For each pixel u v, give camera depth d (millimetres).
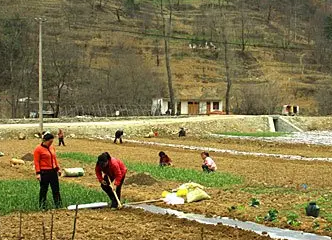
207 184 25281
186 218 17469
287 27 160125
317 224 16484
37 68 95688
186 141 55656
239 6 165375
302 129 82312
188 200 20328
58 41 106812
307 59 140375
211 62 130250
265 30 154000
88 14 138250
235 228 16109
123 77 100062
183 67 125812
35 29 105562
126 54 119125
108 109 93875
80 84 98062
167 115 92188
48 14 128875
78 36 124250
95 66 111875
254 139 58344
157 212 18453
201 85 117812
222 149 47062
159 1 160875
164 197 20969
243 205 19656
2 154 38031
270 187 24781
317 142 55688
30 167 31406
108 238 14750
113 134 60719
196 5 161625
